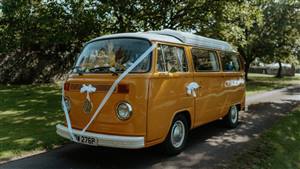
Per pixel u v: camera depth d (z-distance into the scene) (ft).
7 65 64.64
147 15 49.29
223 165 19.66
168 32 22.85
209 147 23.63
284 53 105.91
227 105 28.73
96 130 18.74
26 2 47.29
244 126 31.58
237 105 31.76
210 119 25.57
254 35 98.48
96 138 18.31
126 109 17.80
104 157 20.72
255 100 52.85
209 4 49.96
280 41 102.01
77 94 19.56
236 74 30.68
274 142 25.43
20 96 47.11
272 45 100.32
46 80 70.44
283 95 61.36
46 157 20.43
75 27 45.93
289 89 76.43
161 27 49.19
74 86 19.81
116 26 48.01
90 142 18.58
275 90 72.90
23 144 22.49
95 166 19.01
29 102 41.60
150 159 20.49
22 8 47.26
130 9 47.06
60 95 49.44
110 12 45.98
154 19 49.55
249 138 26.61
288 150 23.91
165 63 19.83
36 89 57.47
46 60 69.87
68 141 23.76
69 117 20.01
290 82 102.89
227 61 28.99
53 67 71.41
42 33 48.14
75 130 19.45
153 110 18.48
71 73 20.77
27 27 48.93
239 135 27.63
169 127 20.04
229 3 50.34
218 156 21.47
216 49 27.02
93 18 45.19
